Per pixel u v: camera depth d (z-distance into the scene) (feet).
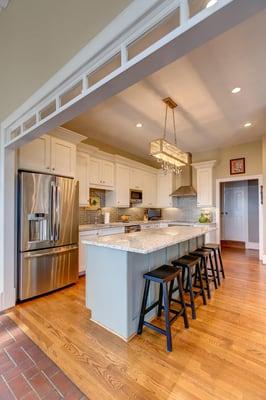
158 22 3.49
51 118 5.89
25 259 8.79
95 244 6.85
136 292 6.74
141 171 19.11
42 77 6.36
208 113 11.30
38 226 9.56
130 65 3.69
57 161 10.45
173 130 13.82
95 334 6.52
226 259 16.42
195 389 4.54
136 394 4.43
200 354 5.62
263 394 4.42
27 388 4.59
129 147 17.53
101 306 6.99
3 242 8.20
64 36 5.53
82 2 4.97
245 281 11.28
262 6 2.60
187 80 8.26
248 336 6.41
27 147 9.21
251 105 10.44
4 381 4.77
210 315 7.68
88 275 7.52
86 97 4.75
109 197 16.42
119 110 10.80
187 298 9.18
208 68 7.55
